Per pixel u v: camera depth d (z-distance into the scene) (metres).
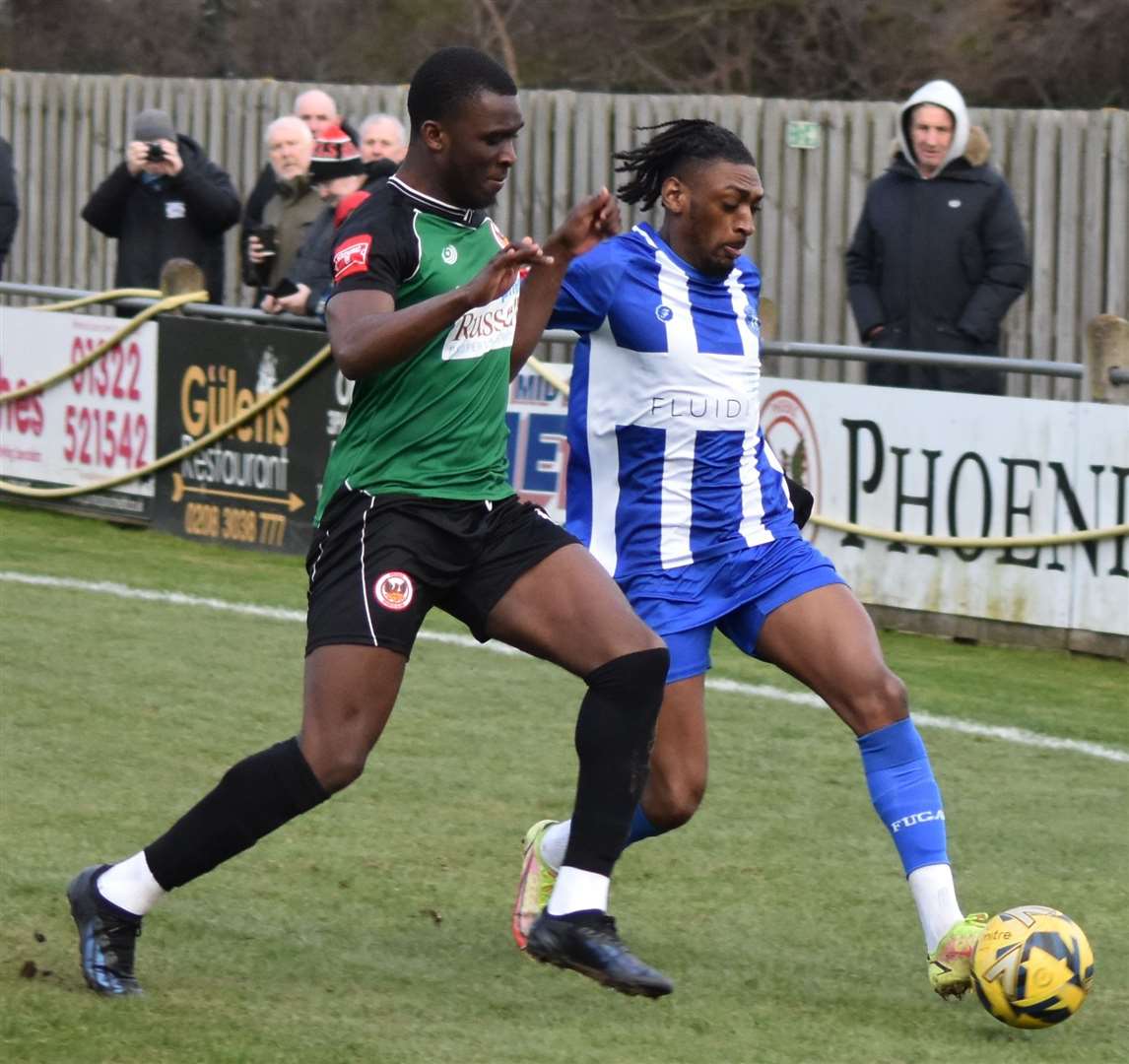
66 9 67.31
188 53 66.06
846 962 16.83
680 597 16.77
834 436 31.16
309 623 14.80
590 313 16.70
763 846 20.23
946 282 31.58
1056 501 29.14
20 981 15.05
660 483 16.80
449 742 23.95
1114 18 52.91
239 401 35.88
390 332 13.66
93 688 25.91
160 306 37.00
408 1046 13.99
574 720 25.17
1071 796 22.52
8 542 36.22
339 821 20.59
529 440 33.31
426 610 14.90
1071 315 41.94
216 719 24.59
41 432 39.41
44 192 56.25
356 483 14.73
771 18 56.38
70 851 18.97
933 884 15.75
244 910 17.55
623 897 18.52
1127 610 28.72
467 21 61.66
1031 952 14.62
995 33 54.31
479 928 17.41
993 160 42.28
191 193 38.81
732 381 16.78
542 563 15.02
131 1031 13.96
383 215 14.48
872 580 31.05
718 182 16.38
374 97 49.59
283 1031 14.18
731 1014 15.26
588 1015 15.10
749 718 25.66
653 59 58.59
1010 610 29.78
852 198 43.84
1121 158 41.09
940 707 26.48
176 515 37.19
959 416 29.88
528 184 48.03
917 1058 14.28
